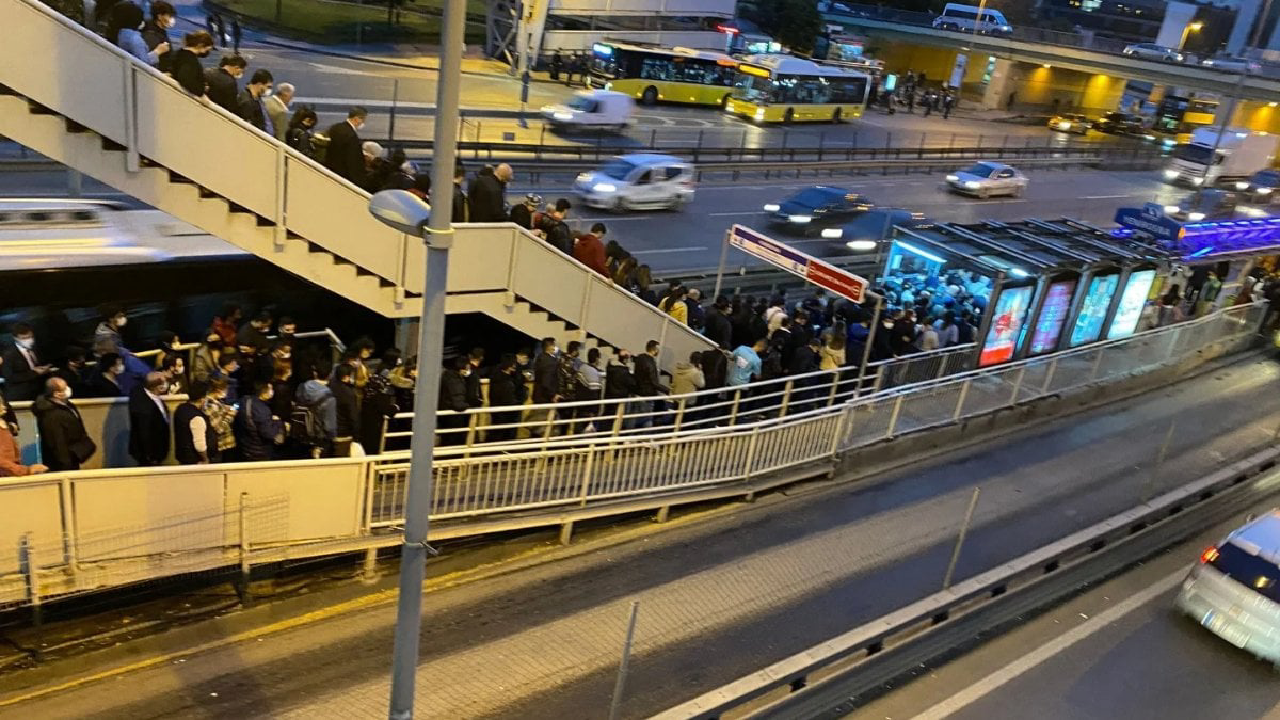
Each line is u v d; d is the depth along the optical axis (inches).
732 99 1839.3
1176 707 377.7
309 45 1642.5
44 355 461.4
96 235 472.4
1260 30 3085.6
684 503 475.2
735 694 321.4
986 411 631.8
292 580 367.6
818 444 527.5
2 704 286.7
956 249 714.8
